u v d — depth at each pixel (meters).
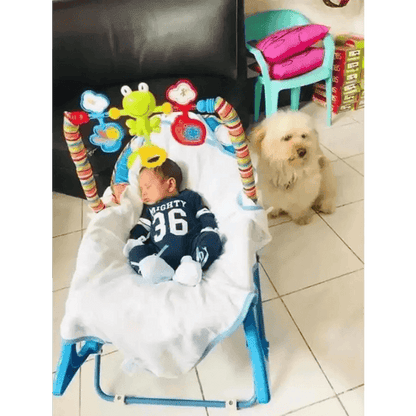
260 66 2.30
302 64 2.31
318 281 1.64
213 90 2.21
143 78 2.26
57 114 2.11
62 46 2.08
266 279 1.67
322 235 1.85
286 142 1.59
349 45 2.60
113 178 1.49
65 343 1.03
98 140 1.14
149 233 1.41
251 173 1.18
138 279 1.14
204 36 2.15
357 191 2.06
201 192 1.47
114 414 1.30
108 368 1.43
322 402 1.26
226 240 1.27
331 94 2.51
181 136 1.13
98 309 1.01
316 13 2.71
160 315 0.99
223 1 2.10
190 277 1.09
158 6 2.11
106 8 2.08
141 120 1.08
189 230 1.36
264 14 2.57
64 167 2.06
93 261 1.12
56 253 1.89
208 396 1.32
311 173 1.69
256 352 1.03
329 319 1.49
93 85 2.23
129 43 2.15
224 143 1.45
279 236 1.87
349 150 2.35
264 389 1.02
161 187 1.41
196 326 0.97
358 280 1.62
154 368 1.01
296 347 1.42
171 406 1.31
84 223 2.06
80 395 1.36
